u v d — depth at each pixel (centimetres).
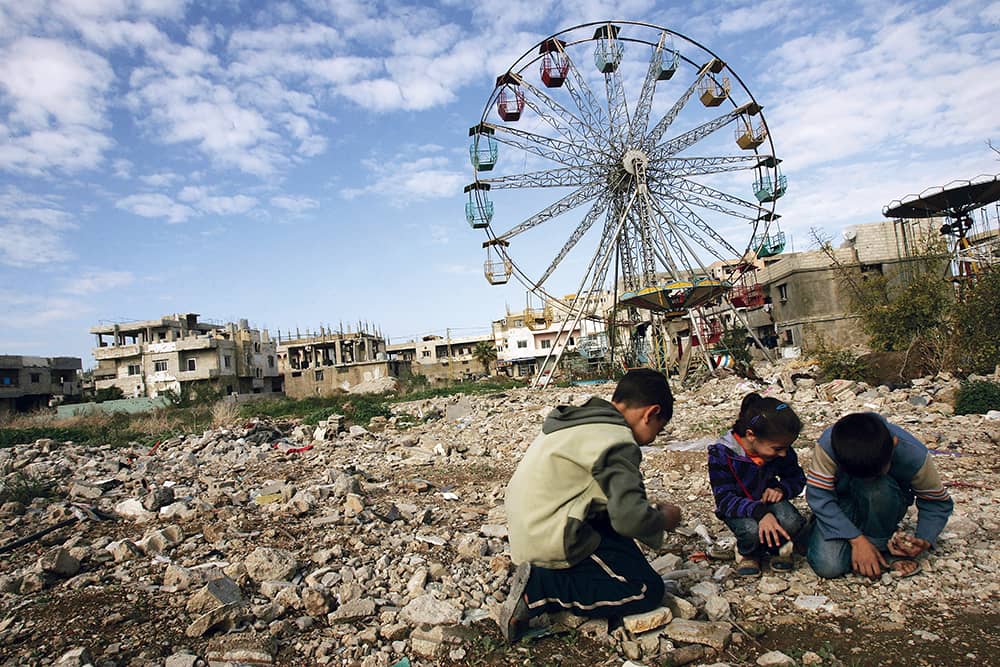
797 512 376
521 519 302
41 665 308
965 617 309
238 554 490
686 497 617
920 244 2100
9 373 5012
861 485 356
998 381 1150
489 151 2950
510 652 306
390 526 565
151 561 480
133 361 5806
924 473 346
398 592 395
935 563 370
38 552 535
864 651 287
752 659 290
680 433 1081
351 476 789
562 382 3509
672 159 3002
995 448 729
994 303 1393
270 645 319
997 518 451
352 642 326
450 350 8544
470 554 459
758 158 2955
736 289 3291
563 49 2917
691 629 304
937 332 1530
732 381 1962
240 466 1038
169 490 704
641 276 3045
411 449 1146
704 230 3055
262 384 6456
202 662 308
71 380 5616
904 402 1155
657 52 2938
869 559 350
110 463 1105
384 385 5769
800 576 373
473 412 1822
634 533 277
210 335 6272
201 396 4069
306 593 374
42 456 1294
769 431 356
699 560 425
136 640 332
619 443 285
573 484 293
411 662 304
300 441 1496
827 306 3316
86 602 383
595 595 305
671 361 2780
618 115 2977
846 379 1514
